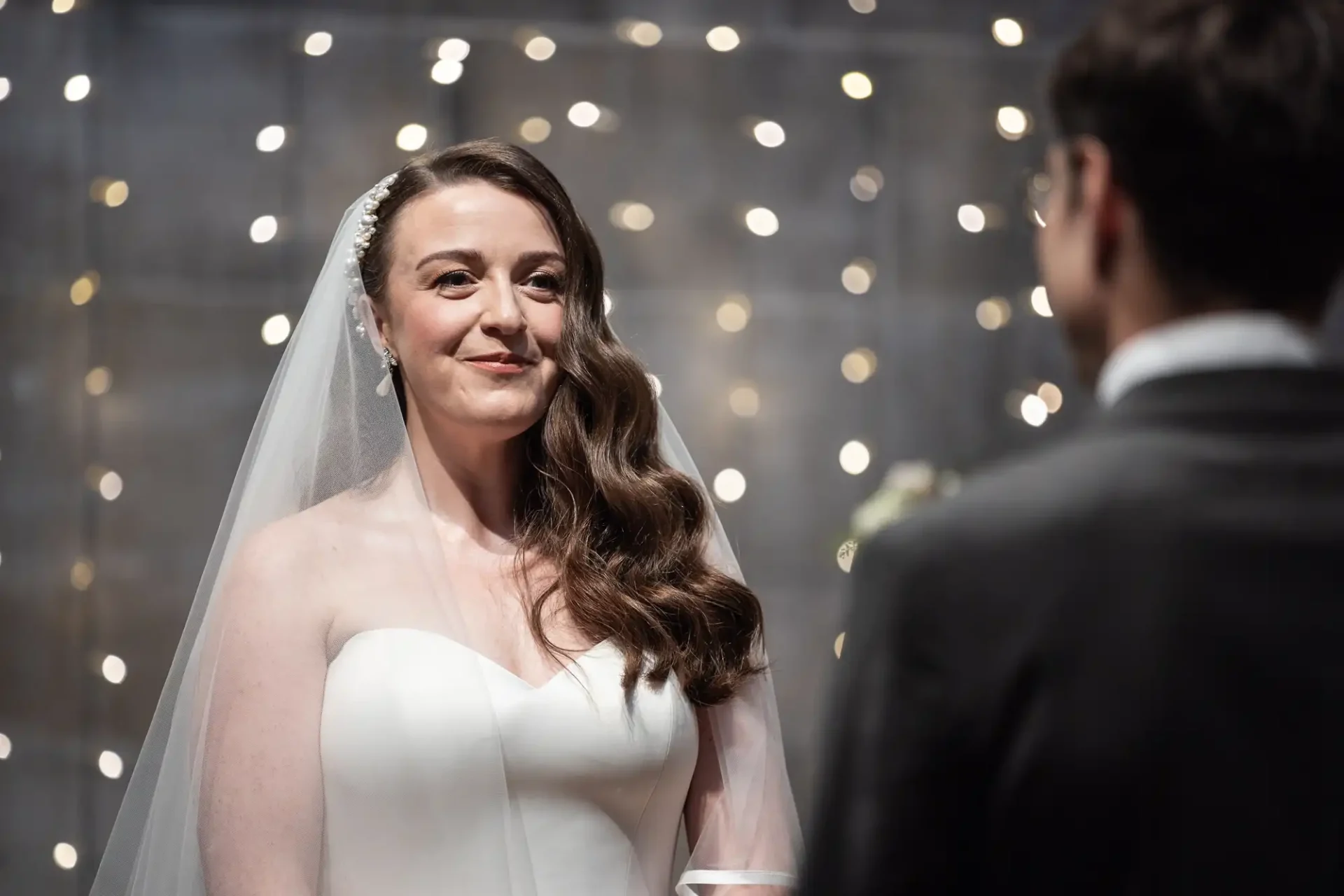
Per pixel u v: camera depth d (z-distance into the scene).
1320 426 0.94
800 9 4.91
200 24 4.66
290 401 2.11
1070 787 0.89
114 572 4.60
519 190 2.14
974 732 0.92
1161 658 0.89
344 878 1.86
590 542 2.13
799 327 4.91
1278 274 0.96
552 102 4.79
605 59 4.81
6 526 4.57
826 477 4.90
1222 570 0.90
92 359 4.61
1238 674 0.89
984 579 0.93
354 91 4.70
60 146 4.60
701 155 4.86
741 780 2.09
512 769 1.91
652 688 2.01
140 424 4.62
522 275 2.10
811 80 4.91
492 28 4.76
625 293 4.82
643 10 4.84
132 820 2.08
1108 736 0.89
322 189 4.68
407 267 2.08
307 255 4.68
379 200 2.15
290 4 4.68
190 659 2.03
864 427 4.93
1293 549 0.90
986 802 0.92
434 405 2.07
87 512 4.59
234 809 1.85
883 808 0.92
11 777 4.55
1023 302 4.98
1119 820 0.89
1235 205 0.95
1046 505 0.94
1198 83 0.94
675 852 2.08
